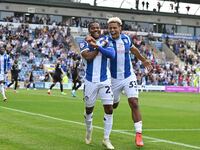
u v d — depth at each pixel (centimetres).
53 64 5384
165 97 4259
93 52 1166
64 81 5194
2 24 6078
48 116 2005
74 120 1877
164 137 1480
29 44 5906
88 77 1192
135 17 7219
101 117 2039
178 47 7062
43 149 1141
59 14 6688
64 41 6234
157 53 6781
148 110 2595
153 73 6053
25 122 1695
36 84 5047
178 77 6278
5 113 2019
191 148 1261
